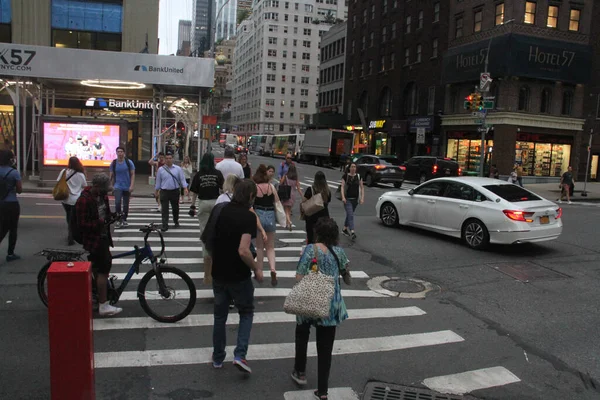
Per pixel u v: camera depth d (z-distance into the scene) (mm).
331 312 4078
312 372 4641
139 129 24766
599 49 33562
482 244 10086
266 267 8492
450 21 37656
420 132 34719
